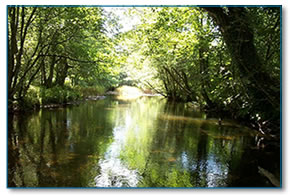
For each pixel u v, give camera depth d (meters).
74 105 19.45
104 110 17.03
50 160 6.48
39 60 17.25
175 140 8.80
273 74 6.82
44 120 12.22
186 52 13.66
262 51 7.16
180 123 12.18
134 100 27.53
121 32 13.60
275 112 7.38
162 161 6.64
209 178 5.56
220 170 6.04
